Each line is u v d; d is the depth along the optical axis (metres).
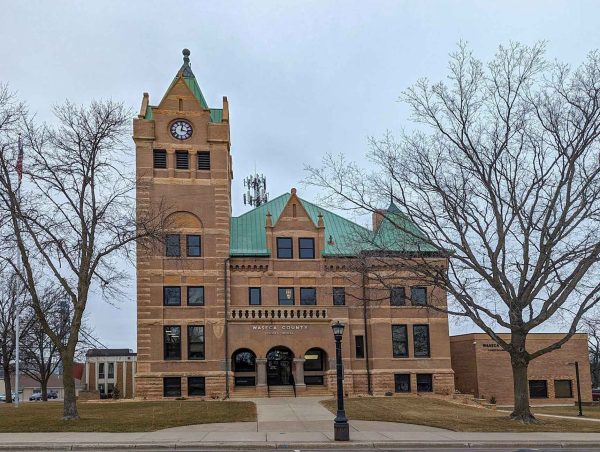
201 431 27.92
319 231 56.72
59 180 33.59
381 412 35.69
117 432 27.84
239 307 53.47
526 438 25.39
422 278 34.09
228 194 56.62
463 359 60.72
